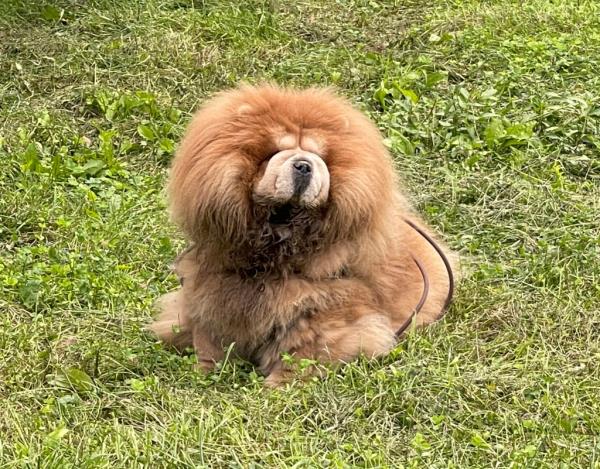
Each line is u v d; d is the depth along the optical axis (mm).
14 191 11008
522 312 8914
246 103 7758
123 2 14977
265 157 7625
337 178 7652
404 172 11391
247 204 7609
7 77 13250
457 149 11867
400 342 8352
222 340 8109
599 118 12375
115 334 8602
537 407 7547
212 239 7816
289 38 14602
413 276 8656
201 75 13422
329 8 15656
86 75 13289
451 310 8898
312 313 7895
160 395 7559
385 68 13547
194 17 14750
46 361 8047
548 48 14047
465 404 7500
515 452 6906
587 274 9516
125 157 11914
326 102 7926
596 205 10828
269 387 7758
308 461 6711
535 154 11758
